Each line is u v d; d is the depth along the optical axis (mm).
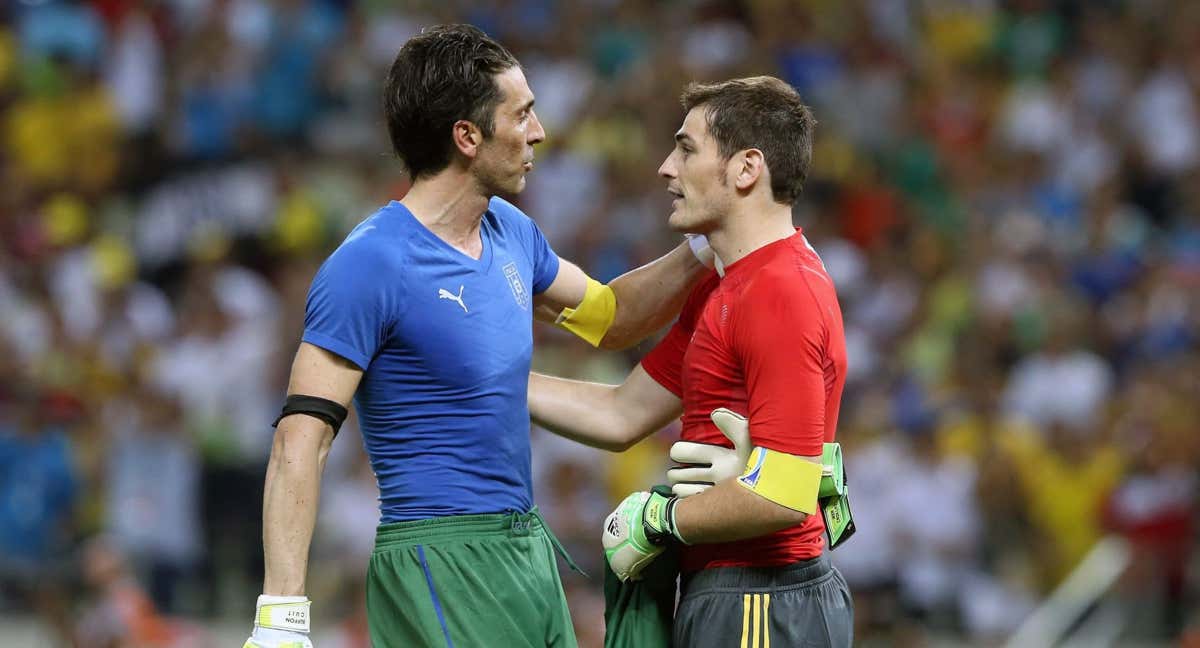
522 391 15297
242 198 45844
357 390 15031
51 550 35094
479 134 14812
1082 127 52938
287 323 40156
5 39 50000
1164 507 35094
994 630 34625
